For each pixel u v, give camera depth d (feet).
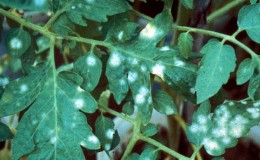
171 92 1.64
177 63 1.16
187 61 1.16
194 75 1.15
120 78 1.17
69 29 1.21
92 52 1.20
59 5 1.19
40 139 1.14
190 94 1.18
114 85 1.18
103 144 1.27
